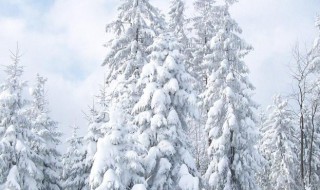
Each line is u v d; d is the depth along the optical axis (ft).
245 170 88.33
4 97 70.08
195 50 113.39
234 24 95.50
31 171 69.31
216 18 108.78
